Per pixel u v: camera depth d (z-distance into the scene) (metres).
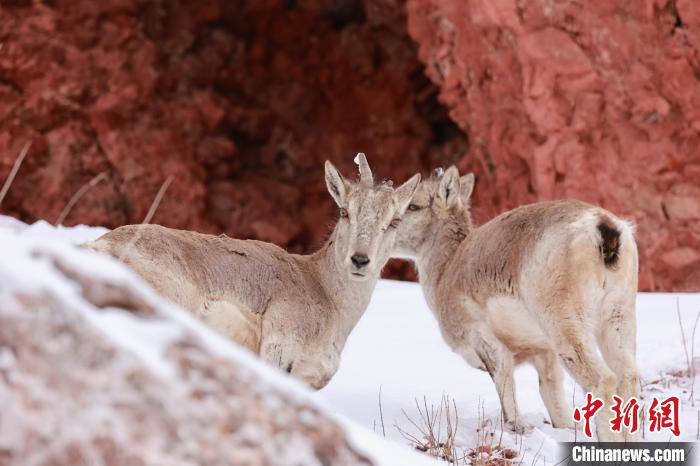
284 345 11.39
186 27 52.53
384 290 23.19
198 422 4.16
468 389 14.97
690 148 34.44
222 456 4.12
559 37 34.84
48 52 47.31
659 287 35.34
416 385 15.13
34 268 4.26
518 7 35.00
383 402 13.98
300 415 4.44
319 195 52.97
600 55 34.66
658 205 35.09
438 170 15.13
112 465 3.90
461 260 13.73
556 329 11.52
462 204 15.13
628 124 35.19
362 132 53.47
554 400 13.05
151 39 51.00
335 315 12.05
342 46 54.22
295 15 55.16
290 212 52.12
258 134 53.50
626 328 11.49
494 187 40.41
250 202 51.22
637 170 35.16
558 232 11.70
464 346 13.62
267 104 54.00
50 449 3.85
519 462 10.93
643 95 34.47
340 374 15.60
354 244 11.36
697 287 34.66
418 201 15.02
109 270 4.49
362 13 55.66
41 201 47.00
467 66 39.09
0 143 46.41
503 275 12.58
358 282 12.11
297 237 52.12
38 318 4.08
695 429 12.21
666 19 33.22
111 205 47.97
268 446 4.26
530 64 36.03
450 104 41.41
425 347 17.55
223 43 53.41
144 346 4.26
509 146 38.72
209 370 4.33
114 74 48.53
